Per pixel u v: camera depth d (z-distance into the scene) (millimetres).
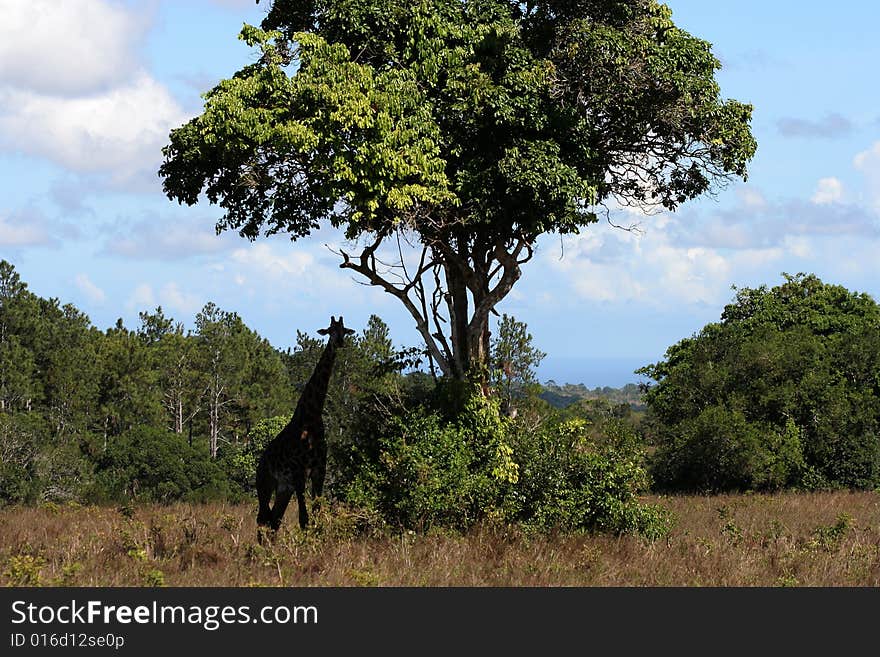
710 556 17766
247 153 20766
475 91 21516
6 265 93750
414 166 20312
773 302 65625
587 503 20875
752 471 45531
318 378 19516
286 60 21141
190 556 16453
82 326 105500
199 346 108625
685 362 52625
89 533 19297
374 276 23016
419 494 19266
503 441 20938
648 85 22641
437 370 23719
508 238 23156
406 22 21859
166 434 84938
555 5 23141
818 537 20781
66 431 89125
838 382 49938
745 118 24172
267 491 19781
